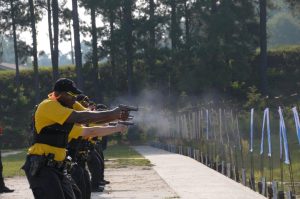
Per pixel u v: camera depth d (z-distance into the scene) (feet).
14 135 220.43
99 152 66.13
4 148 215.72
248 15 223.92
